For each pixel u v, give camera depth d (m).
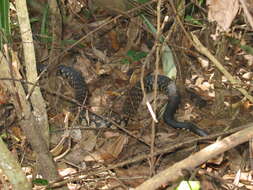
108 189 2.18
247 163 2.29
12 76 2.00
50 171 2.12
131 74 2.71
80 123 2.45
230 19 1.45
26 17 2.01
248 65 2.70
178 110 2.58
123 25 2.86
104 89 2.65
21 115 2.06
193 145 2.37
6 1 2.11
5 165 1.90
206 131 2.41
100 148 2.37
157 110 2.54
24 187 1.92
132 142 2.40
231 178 2.25
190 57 2.69
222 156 2.27
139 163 2.30
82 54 2.76
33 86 2.04
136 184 2.23
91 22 2.86
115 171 2.27
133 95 2.56
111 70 2.72
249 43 2.72
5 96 2.35
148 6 2.45
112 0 2.50
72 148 2.36
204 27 2.47
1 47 2.08
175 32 2.41
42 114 2.12
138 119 2.51
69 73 2.59
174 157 2.34
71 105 2.51
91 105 2.56
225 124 2.45
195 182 1.90
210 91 2.62
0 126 2.37
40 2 2.68
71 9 2.83
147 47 2.76
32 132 2.07
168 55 2.54
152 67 2.71
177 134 2.44
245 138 1.33
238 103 2.47
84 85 2.58
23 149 2.29
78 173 2.10
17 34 2.46
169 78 2.56
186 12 2.51
